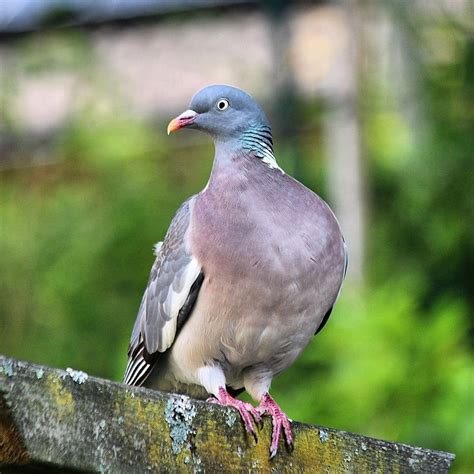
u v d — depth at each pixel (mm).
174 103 19844
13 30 20438
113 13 21625
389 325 11664
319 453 6027
